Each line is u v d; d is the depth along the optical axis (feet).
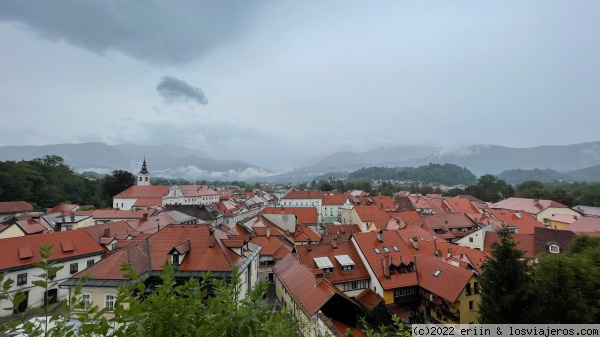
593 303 73.92
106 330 16.39
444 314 107.34
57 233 128.16
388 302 115.65
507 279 70.69
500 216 250.16
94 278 82.12
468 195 502.79
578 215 272.31
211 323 18.38
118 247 104.01
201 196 475.31
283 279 115.14
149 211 262.67
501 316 69.97
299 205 447.83
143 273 85.30
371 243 135.64
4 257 107.04
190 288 20.83
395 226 213.46
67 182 387.96
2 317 99.45
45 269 16.14
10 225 153.38
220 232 115.96
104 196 425.69
